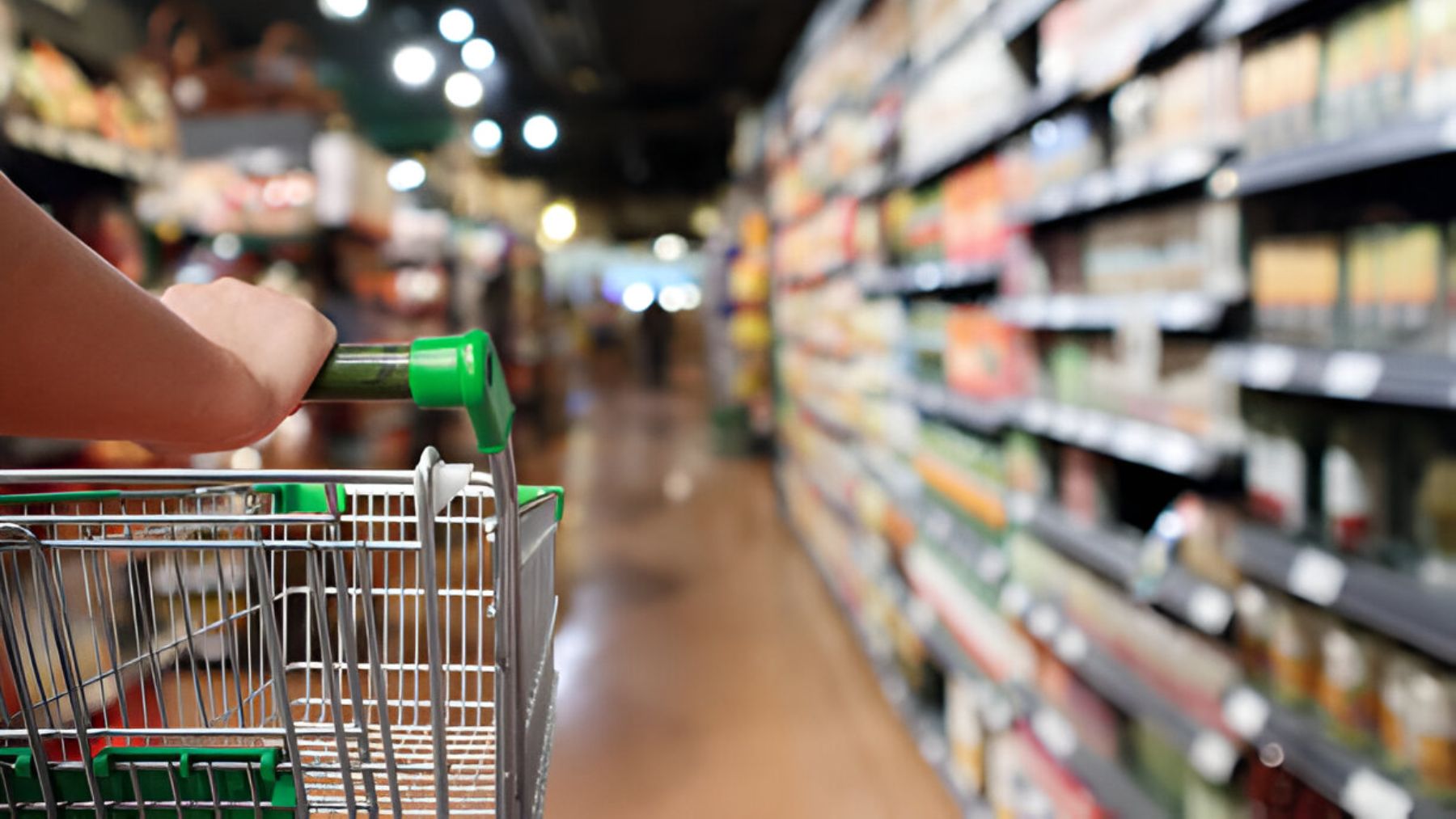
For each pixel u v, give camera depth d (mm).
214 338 663
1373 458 1486
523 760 808
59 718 913
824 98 5168
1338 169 1385
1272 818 1607
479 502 933
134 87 3902
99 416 583
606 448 10312
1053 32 2385
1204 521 1828
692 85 14688
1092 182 2129
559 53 12172
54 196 3463
